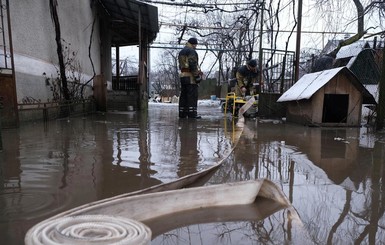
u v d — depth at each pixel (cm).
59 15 796
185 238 154
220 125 636
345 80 598
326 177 258
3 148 356
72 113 802
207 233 159
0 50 520
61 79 762
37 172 257
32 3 642
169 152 346
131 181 236
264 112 803
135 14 1231
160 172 261
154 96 3544
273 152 357
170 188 216
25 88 603
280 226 167
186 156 326
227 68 2086
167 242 150
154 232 159
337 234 159
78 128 548
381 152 364
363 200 206
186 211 184
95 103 1003
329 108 661
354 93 603
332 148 386
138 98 1171
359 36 871
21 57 592
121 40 1738
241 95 880
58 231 122
